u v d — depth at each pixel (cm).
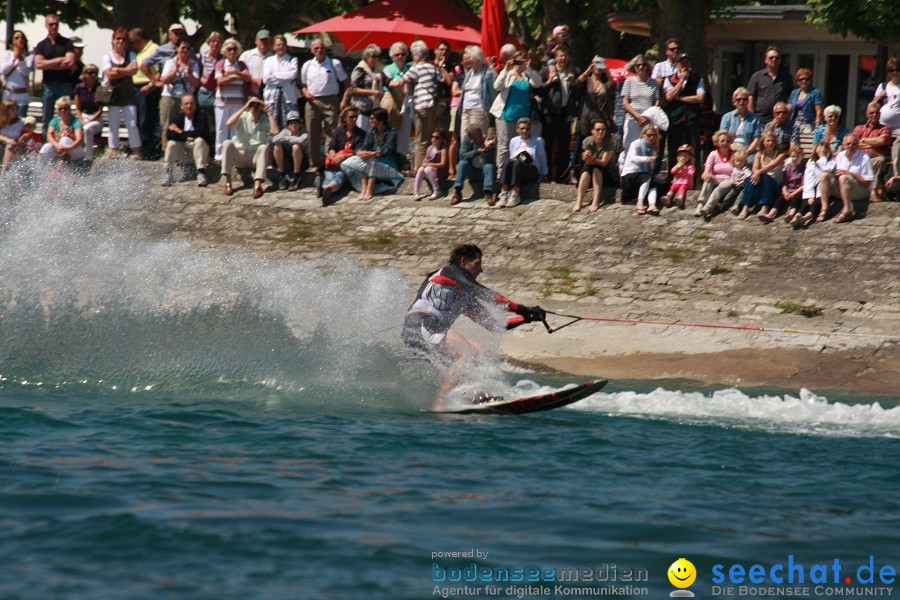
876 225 6131
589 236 6469
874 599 2166
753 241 6191
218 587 2130
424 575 2220
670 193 6638
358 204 7212
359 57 10675
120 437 3331
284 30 10644
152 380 4278
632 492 2864
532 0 9862
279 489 2778
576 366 5288
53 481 2788
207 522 2483
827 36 9538
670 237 6347
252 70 7588
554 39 6975
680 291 5862
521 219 6750
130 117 7794
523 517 2600
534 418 3875
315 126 7481
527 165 6850
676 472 3103
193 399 4003
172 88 7644
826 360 5106
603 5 9856
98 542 2344
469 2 10750
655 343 5384
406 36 9088
